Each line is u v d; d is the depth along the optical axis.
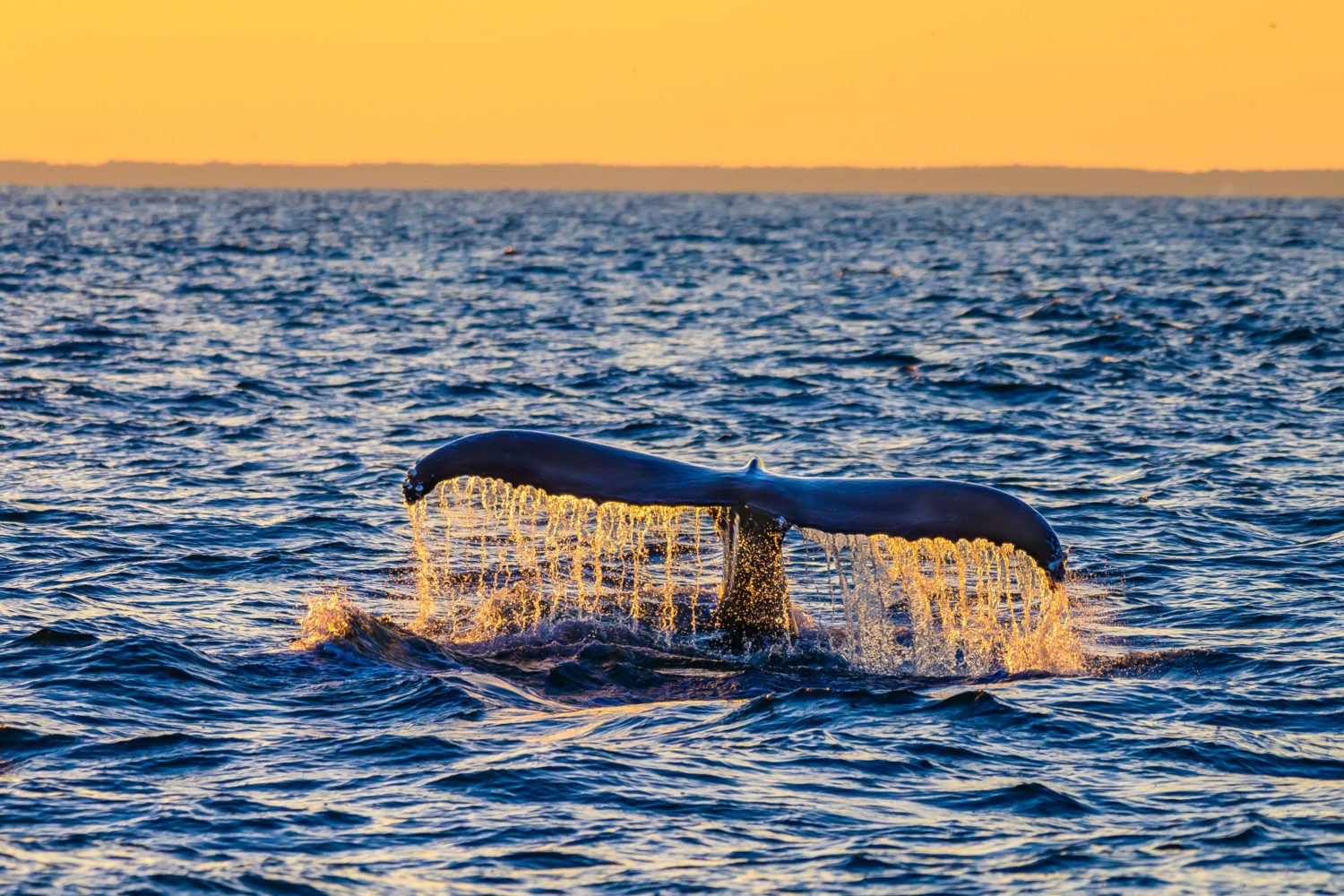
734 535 45.97
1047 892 28.58
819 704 40.44
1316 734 38.91
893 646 46.25
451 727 38.06
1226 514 70.50
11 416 94.62
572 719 39.16
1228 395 109.94
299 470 80.19
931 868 29.70
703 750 36.75
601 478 42.91
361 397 108.56
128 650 44.09
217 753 36.03
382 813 32.31
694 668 43.84
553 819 32.09
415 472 42.72
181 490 73.56
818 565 58.66
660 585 54.41
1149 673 44.69
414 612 51.19
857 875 29.36
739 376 122.00
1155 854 30.38
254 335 149.12
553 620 48.06
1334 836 31.31
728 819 32.31
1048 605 46.50
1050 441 92.31
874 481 42.84
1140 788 34.59
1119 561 61.62
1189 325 156.50
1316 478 79.19
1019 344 144.12
